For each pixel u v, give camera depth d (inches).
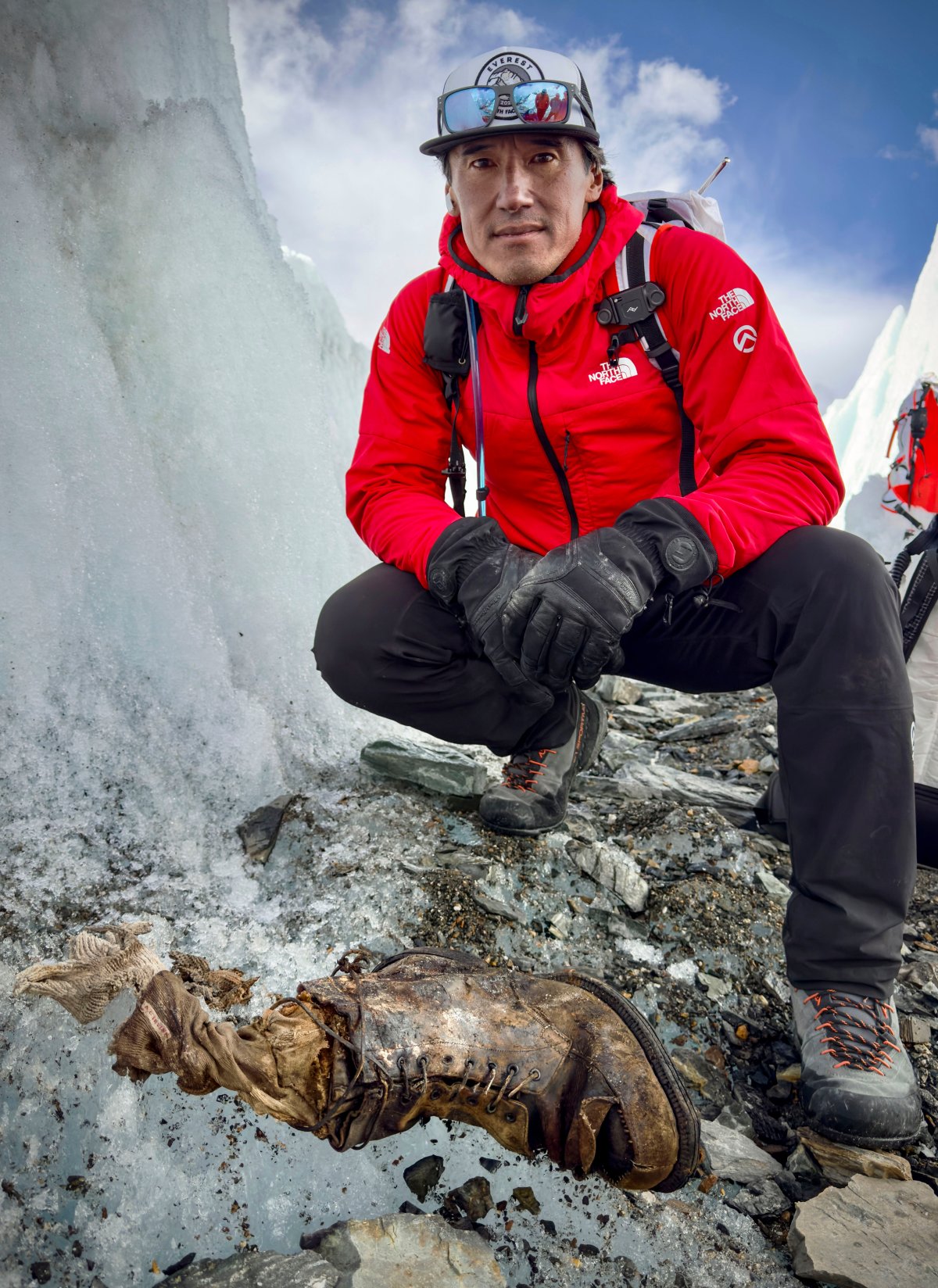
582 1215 54.3
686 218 73.9
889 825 60.5
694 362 69.7
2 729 78.2
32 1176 51.3
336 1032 49.4
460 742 85.5
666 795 98.7
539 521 81.4
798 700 63.7
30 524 83.0
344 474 121.8
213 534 97.0
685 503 65.1
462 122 64.5
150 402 95.7
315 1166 54.7
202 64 107.5
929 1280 50.1
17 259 85.4
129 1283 48.4
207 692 89.3
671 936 76.6
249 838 79.3
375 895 74.4
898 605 64.8
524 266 67.7
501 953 72.0
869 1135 57.4
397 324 78.7
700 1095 63.4
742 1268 52.2
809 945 62.3
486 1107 51.7
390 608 76.2
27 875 69.4
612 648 61.9
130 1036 47.8
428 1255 50.0
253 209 106.5
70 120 92.2
